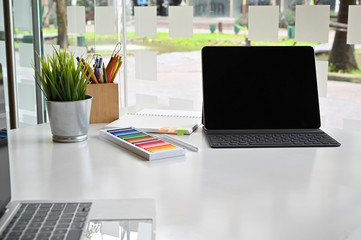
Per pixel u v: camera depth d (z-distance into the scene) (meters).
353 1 2.09
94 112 1.75
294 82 1.64
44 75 1.58
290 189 1.13
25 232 0.90
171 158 1.36
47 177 1.21
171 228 0.94
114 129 1.61
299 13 2.09
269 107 1.63
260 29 2.19
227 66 1.64
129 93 2.76
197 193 1.11
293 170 1.25
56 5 2.83
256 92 1.63
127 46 2.72
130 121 1.73
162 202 1.06
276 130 1.61
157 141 1.48
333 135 1.59
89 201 1.05
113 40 2.71
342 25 2.13
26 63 2.84
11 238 0.88
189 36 2.41
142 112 1.87
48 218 0.96
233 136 1.55
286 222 0.96
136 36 2.62
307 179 1.19
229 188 1.13
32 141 1.55
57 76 1.51
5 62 2.72
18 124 2.80
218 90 1.63
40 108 2.90
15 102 2.77
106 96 1.75
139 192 1.11
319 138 1.53
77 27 2.79
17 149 1.46
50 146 1.49
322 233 0.92
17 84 2.81
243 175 1.22
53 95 1.51
